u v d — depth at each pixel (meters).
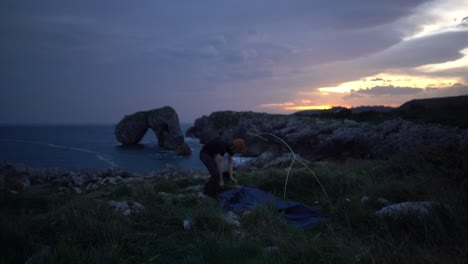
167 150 58.88
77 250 2.88
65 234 3.30
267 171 7.64
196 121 101.19
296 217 4.41
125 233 3.42
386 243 2.93
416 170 6.00
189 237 3.56
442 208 3.59
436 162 5.68
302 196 6.01
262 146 44.06
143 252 3.11
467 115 30.52
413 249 2.81
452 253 2.66
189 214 4.16
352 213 4.19
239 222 4.13
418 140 21.56
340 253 2.76
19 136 104.75
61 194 7.73
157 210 4.50
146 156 46.88
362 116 54.91
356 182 6.15
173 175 10.65
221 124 74.94
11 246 2.95
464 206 3.81
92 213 3.91
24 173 11.12
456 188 4.44
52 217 3.94
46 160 38.78
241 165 13.73
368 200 4.82
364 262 2.52
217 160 5.99
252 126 49.94
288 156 12.54
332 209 4.67
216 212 4.18
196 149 59.59
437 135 21.14
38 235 3.39
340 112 63.44
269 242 3.38
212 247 3.06
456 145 5.78
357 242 2.96
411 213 3.62
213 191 5.86
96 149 58.69
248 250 3.01
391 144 24.09
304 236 3.36
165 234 3.68
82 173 10.97
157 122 65.56
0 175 10.02
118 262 2.77
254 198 5.41
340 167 8.23
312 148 36.78
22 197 6.31
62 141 80.69
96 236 3.29
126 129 70.38
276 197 5.44
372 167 7.58
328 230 3.80
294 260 2.86
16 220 3.62
